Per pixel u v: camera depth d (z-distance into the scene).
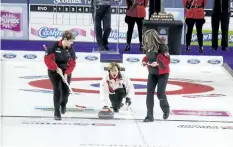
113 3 39.94
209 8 44.66
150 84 24.23
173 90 31.98
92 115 25.59
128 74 36.19
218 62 40.09
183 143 20.98
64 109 25.34
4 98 28.44
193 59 40.09
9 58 39.94
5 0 44.66
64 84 24.61
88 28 44.94
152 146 20.42
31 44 43.88
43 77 34.66
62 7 44.78
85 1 44.78
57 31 45.03
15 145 19.84
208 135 22.39
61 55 23.52
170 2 44.94
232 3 44.09
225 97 30.44
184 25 44.84
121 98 25.72
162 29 40.09
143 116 25.62
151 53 23.55
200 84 33.97
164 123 24.38
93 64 39.47
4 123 23.45
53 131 22.34
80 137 21.50
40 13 44.88
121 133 22.36
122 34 44.75
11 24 44.94
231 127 23.95
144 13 41.16
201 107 27.89
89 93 30.47
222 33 42.72
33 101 28.08
